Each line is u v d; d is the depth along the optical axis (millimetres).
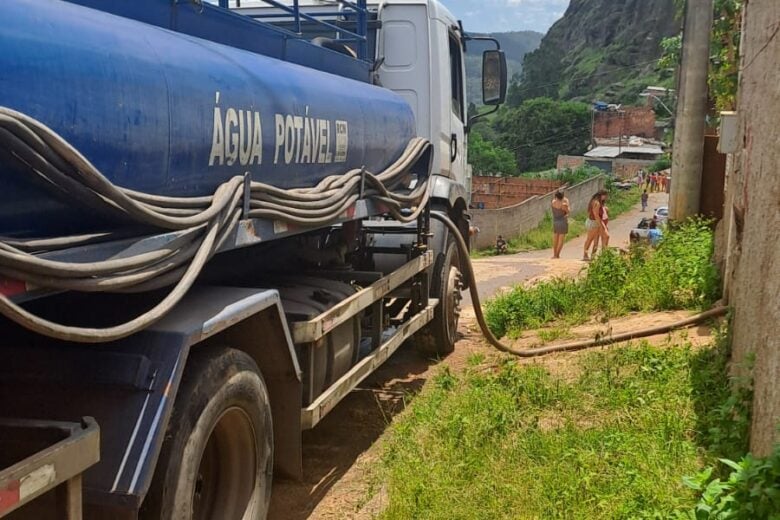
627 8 159375
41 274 2473
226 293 3885
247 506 3869
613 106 95875
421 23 7812
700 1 12219
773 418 3889
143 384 3025
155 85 3135
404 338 6543
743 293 5387
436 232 7750
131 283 2877
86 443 2588
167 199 3193
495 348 8086
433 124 7906
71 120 2678
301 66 5000
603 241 18500
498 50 9039
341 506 4719
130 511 2830
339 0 6320
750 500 3432
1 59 2426
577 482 4355
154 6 3734
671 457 4586
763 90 4812
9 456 2648
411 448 5102
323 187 4703
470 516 4223
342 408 6406
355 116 5207
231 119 3680
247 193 3779
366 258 7039
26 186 2584
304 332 4508
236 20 4406
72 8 2924
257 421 3869
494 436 5234
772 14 4648
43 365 3049
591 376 6316
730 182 8727
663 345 7074
